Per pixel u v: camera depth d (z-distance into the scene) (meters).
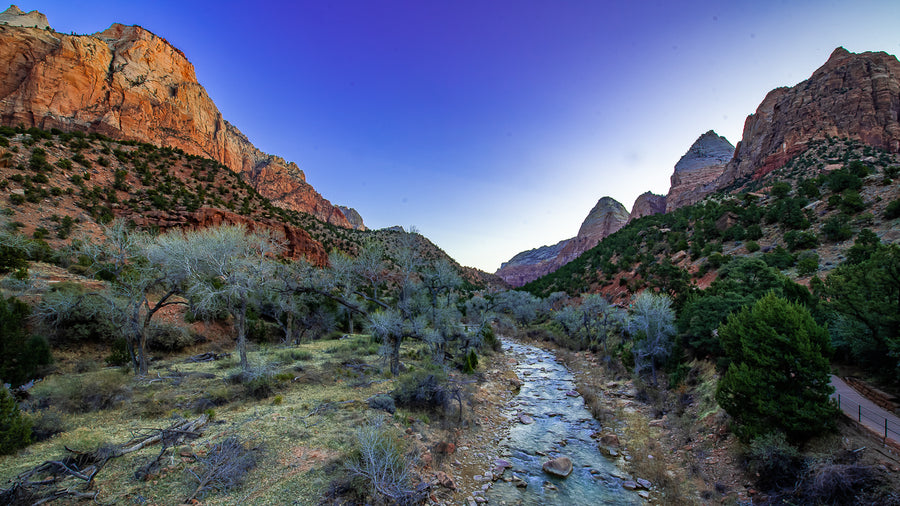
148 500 6.40
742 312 10.66
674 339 18.72
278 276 20.09
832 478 6.77
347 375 17.14
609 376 22.11
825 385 8.65
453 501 8.55
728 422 10.70
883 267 10.80
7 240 20.58
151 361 19.19
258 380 13.50
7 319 11.77
